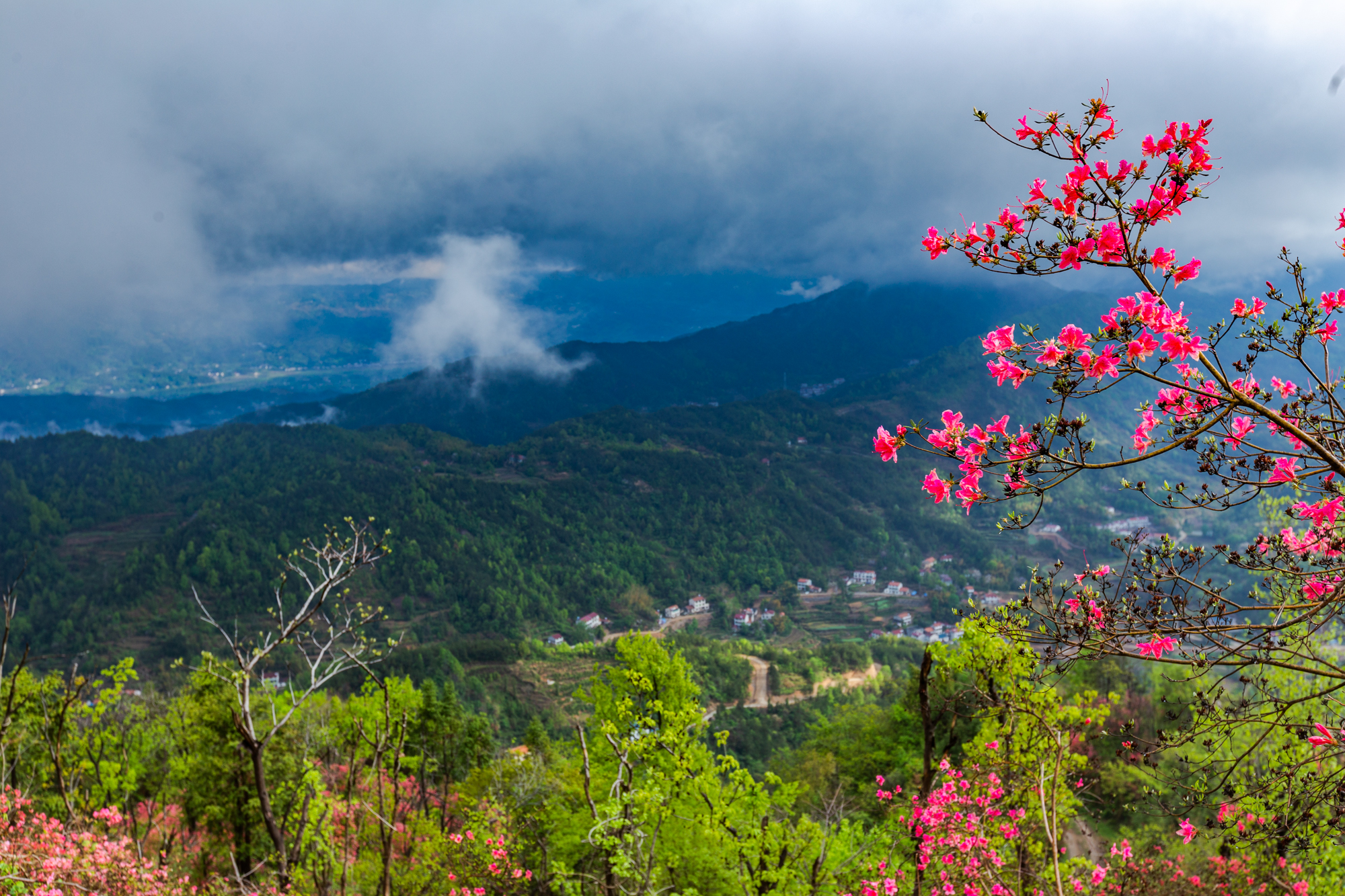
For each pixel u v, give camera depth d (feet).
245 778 70.38
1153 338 15.44
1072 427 16.14
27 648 44.83
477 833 52.19
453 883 48.70
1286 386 18.94
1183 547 18.86
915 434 17.25
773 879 50.06
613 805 46.37
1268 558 18.72
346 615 47.96
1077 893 38.63
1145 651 18.42
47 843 37.14
